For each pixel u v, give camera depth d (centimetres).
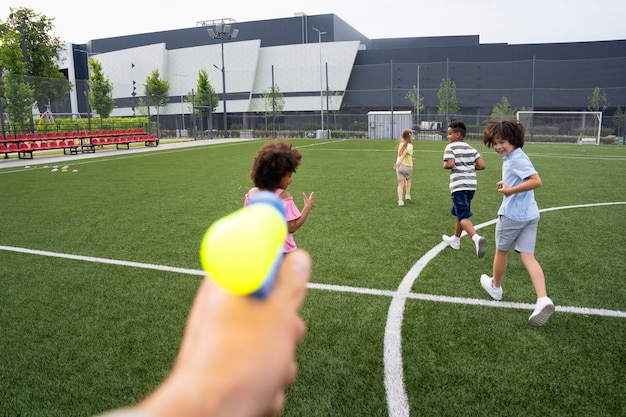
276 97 4406
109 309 375
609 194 879
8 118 1948
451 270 461
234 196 890
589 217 686
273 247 33
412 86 4159
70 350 310
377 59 4334
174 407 29
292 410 244
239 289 31
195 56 4966
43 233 616
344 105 4416
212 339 32
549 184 1008
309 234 598
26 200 858
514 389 262
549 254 509
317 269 463
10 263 491
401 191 791
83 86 2747
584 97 3672
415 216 705
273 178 298
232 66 4794
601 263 479
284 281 35
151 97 3816
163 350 310
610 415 240
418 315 357
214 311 34
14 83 1969
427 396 255
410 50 4225
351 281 430
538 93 3762
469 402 250
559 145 2478
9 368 288
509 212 348
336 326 339
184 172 1270
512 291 405
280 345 33
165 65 5091
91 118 2456
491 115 3738
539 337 322
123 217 711
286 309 35
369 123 3466
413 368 283
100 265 483
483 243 473
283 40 5025
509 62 3806
